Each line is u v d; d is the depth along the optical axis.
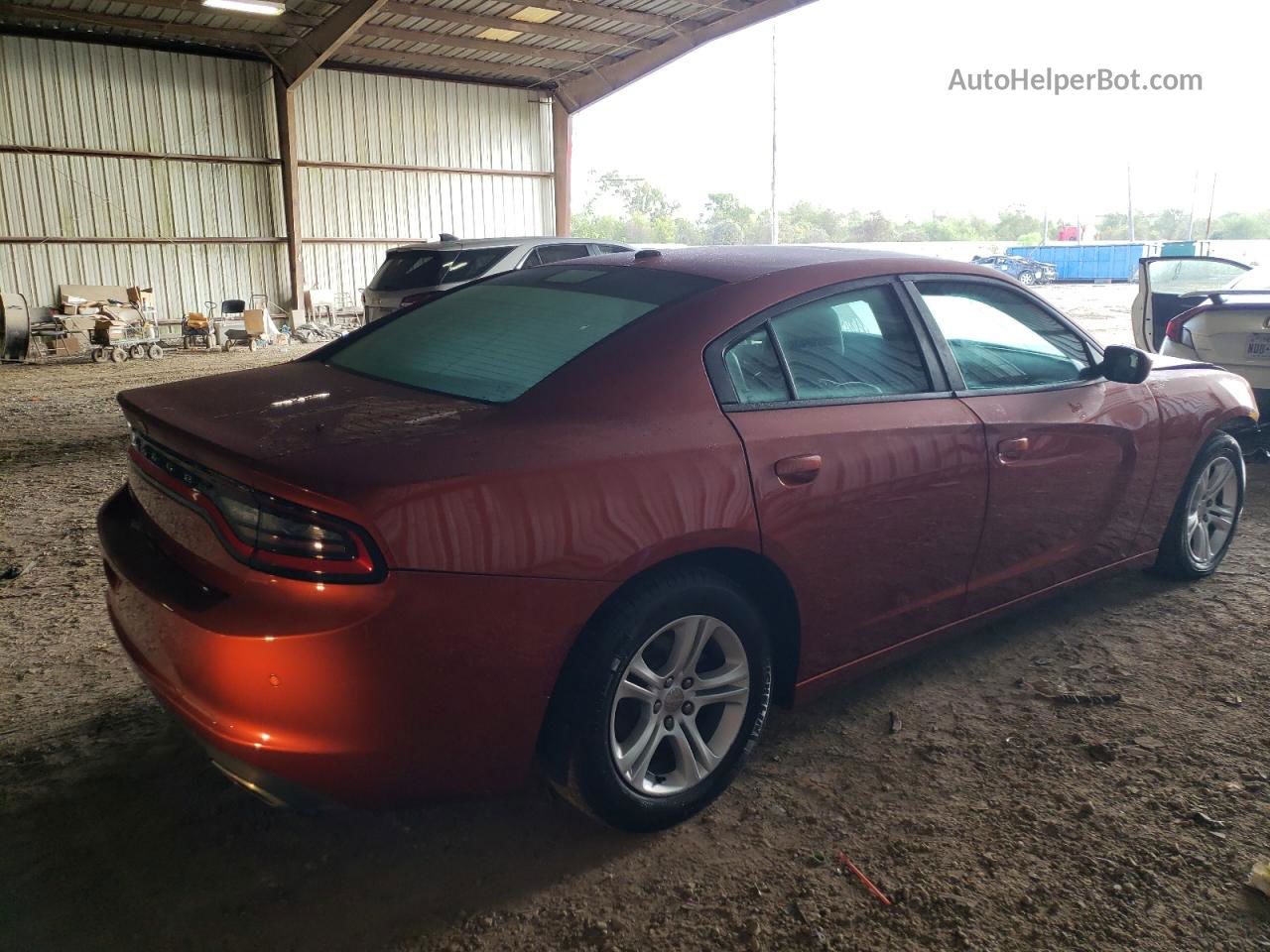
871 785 2.65
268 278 19.50
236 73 18.42
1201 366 4.13
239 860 2.34
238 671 1.91
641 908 2.17
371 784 2.01
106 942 2.06
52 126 16.69
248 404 2.42
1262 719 2.98
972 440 2.91
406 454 2.01
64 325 15.23
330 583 1.88
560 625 2.10
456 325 2.89
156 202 17.92
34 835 2.42
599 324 2.55
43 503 5.83
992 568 3.14
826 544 2.58
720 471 2.33
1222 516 4.23
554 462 2.11
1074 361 3.47
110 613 2.48
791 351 2.63
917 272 3.02
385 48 19.14
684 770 2.44
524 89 22.25
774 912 2.16
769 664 2.58
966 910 2.15
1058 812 2.52
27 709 3.06
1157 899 2.18
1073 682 3.24
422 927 2.12
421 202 21.19
